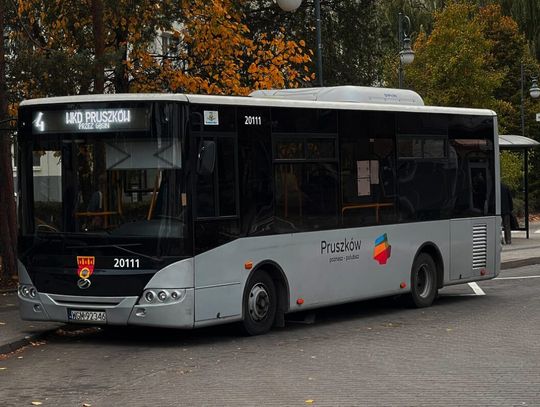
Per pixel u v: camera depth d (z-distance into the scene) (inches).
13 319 603.8
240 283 528.7
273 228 551.2
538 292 776.3
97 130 509.4
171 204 496.7
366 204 625.0
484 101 1553.9
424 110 682.8
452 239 710.5
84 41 847.1
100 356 486.0
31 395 390.9
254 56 869.8
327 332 563.8
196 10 854.5
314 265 581.0
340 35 1358.3
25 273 527.8
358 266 617.3
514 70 1967.3
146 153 501.0
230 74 858.1
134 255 498.9
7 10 818.2
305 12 1300.4
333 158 597.9
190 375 426.0
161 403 366.9
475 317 623.8
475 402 359.3
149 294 495.8
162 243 495.5
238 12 899.4
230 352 489.1
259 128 543.8
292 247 564.1
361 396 372.8
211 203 512.1
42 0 841.5
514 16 2052.2
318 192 584.7
